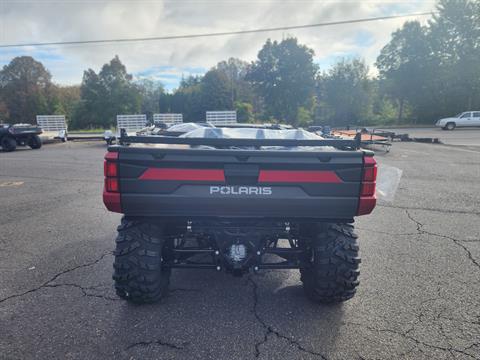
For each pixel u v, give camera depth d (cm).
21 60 6212
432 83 4097
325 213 236
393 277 331
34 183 811
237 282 321
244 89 6862
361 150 245
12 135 1559
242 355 221
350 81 5047
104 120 5506
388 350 227
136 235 256
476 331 248
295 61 4972
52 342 231
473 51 3859
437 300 289
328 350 226
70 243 418
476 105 3978
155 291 265
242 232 256
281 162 227
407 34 4216
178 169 226
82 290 302
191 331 245
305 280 290
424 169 985
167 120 2578
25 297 290
